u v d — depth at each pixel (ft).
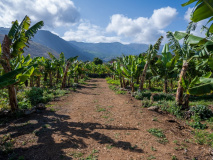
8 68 22.38
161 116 24.25
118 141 15.74
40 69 59.26
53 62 63.26
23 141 15.47
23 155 12.97
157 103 30.99
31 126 19.58
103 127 19.71
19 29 23.08
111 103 34.45
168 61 45.47
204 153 13.67
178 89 28.25
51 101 35.86
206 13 11.03
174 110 25.89
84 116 24.64
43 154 13.21
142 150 13.93
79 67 83.97
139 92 41.32
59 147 14.47
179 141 15.94
